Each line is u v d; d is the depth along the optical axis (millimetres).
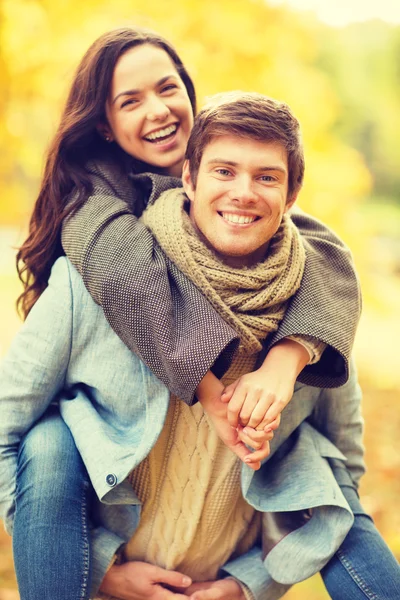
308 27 7246
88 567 1944
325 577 2129
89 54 2342
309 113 7000
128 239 1999
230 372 2117
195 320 1874
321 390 2293
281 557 2115
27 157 8320
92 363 2080
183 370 1826
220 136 1940
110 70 2311
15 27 6258
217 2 6527
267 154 1926
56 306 2064
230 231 1947
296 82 6922
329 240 2283
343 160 7309
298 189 2080
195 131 2020
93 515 2150
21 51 6363
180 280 1958
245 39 6617
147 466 2121
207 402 1942
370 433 6367
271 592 2168
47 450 2041
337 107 7223
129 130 2318
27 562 1911
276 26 6914
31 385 2070
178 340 1865
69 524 1955
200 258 1974
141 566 2139
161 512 2162
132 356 2066
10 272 12883
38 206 2309
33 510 1951
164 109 2303
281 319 2025
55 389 2129
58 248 2293
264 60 6762
